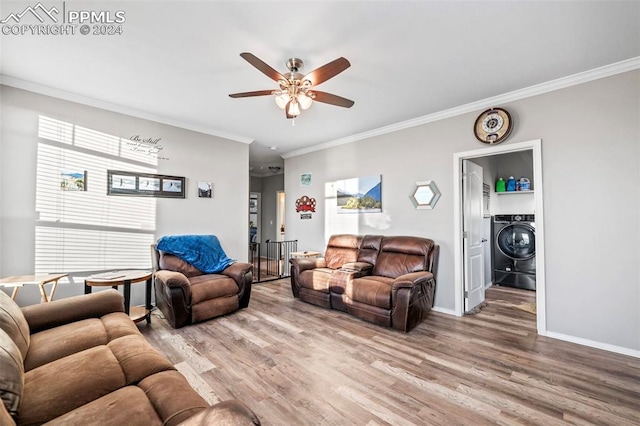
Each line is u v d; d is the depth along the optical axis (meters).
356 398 1.80
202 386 1.91
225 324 3.05
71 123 3.09
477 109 3.28
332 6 1.79
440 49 2.25
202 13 1.85
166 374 1.32
